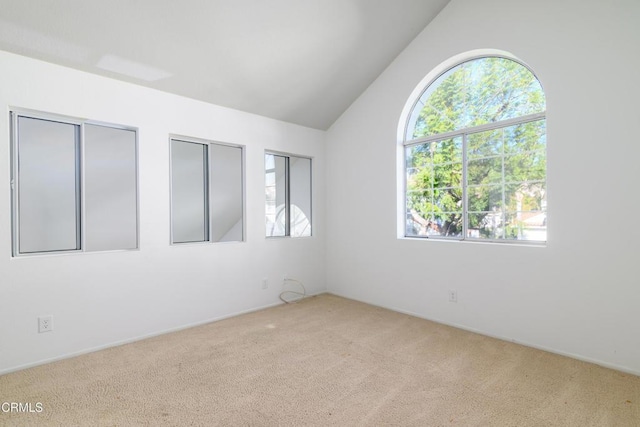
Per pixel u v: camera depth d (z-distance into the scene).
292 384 2.26
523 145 3.04
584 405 2.01
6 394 2.13
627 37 2.37
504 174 3.17
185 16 2.62
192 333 3.21
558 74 2.68
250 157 3.89
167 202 3.24
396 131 3.87
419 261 3.66
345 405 2.02
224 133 3.65
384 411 1.96
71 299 2.69
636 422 1.84
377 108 4.06
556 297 2.71
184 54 2.91
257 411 1.96
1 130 2.39
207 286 3.52
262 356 2.70
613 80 2.43
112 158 3.35
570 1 2.61
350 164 4.39
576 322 2.62
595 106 2.50
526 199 3.02
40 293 2.55
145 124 3.09
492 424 1.83
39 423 1.84
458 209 3.51
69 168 2.83
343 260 4.51
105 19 2.44
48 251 2.73
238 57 3.12
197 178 3.84
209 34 2.82
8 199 2.43
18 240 2.52
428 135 3.73
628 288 2.39
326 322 3.51
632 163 2.36
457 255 3.34
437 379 2.32
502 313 3.03
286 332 3.23
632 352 2.38
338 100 4.19
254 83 3.48
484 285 3.14
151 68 2.92
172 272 3.27
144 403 2.04
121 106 2.94
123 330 2.96
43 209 2.86
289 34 3.10
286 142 4.25
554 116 2.70
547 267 2.76
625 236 2.39
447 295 3.42
